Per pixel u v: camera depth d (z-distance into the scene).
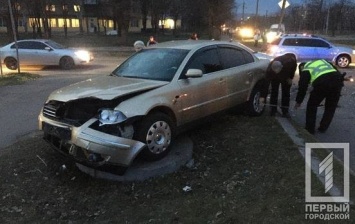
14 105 10.21
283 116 7.80
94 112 5.07
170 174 5.28
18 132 7.56
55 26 73.56
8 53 19.73
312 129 7.11
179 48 6.44
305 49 19.61
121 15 41.31
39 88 13.15
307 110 7.14
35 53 19.83
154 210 4.46
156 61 6.27
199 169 5.42
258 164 5.34
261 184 4.74
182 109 5.82
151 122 5.22
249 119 7.48
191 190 4.84
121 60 26.00
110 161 4.80
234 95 7.01
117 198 4.80
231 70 6.95
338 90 6.98
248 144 6.06
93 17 71.31
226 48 7.11
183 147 5.93
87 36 54.47
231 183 4.90
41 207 4.70
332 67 7.07
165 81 5.77
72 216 4.50
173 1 57.91
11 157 6.03
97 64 23.08
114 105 5.05
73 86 5.74
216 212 4.22
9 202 4.81
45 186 5.17
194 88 6.02
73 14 69.69
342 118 8.42
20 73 16.89
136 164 5.29
